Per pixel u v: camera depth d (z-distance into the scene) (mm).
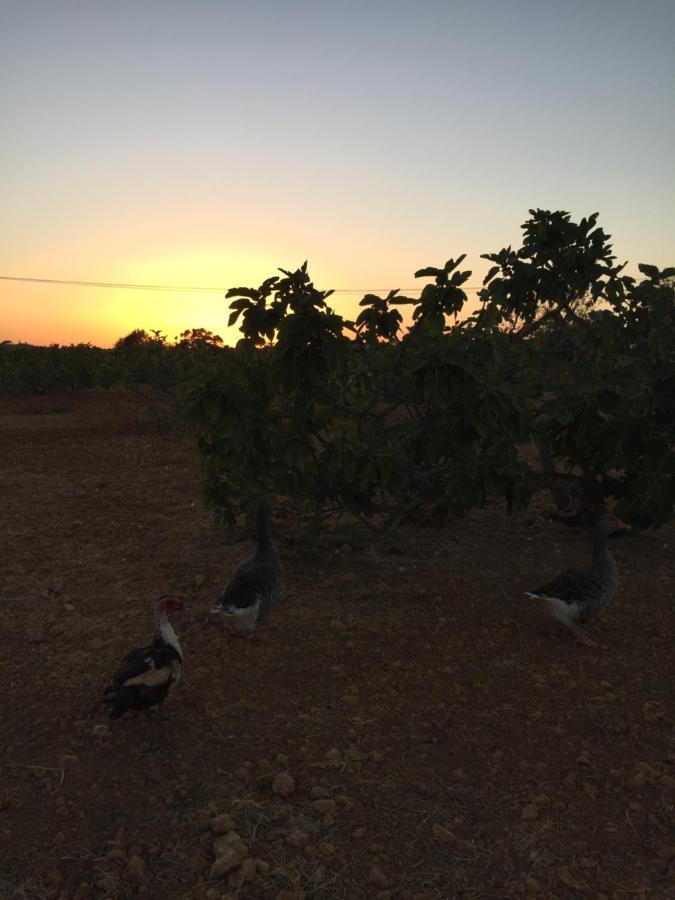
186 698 3291
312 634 4020
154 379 13883
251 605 3645
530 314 5754
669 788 2654
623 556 5445
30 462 9344
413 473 4922
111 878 2182
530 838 2383
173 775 2715
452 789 2648
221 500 5195
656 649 3875
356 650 3824
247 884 2168
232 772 2736
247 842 2346
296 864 2250
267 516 4137
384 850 2320
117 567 5109
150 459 9641
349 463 4625
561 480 5336
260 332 4273
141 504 7016
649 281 4926
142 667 2887
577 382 4922
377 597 4590
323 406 4629
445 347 4102
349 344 3994
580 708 3246
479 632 4074
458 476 4371
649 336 4887
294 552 5414
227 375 4234
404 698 3332
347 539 5758
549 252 5203
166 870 2229
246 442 4227
